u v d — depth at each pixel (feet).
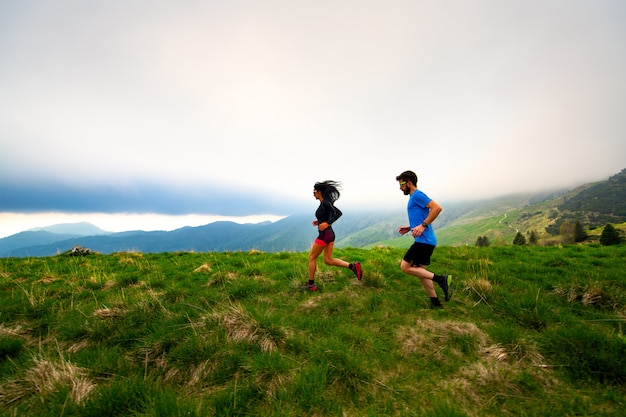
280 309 18.17
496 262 29.71
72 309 18.76
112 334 14.66
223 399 9.25
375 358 12.06
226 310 15.92
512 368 10.95
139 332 14.44
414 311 17.10
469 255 35.04
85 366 11.66
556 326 14.30
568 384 10.03
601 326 14.42
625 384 9.76
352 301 18.72
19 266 36.70
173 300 20.01
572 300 17.78
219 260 36.06
